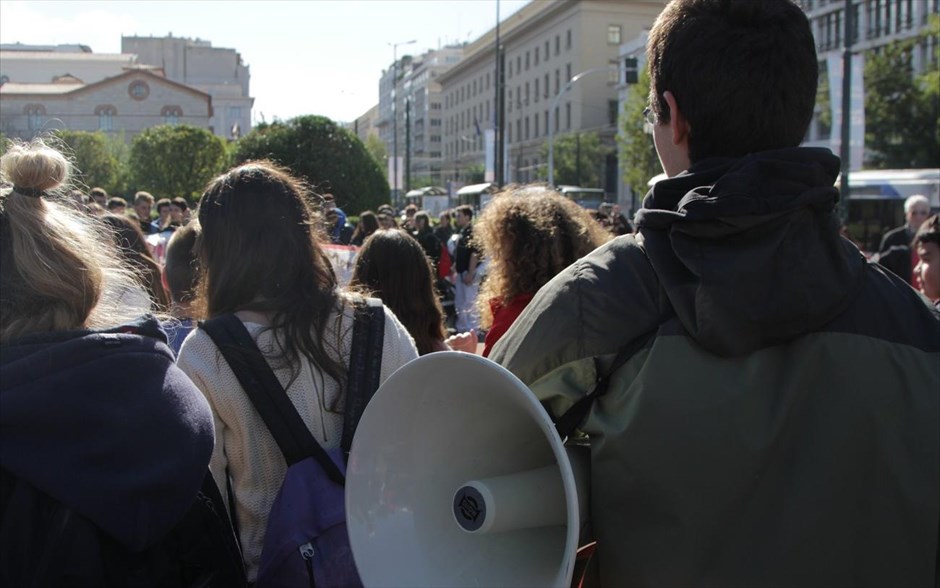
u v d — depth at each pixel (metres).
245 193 1.95
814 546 1.23
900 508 1.22
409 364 1.46
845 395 1.24
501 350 1.47
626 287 1.36
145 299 1.77
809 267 1.23
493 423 1.48
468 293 8.65
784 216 1.22
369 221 11.13
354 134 23.70
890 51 30.66
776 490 1.25
